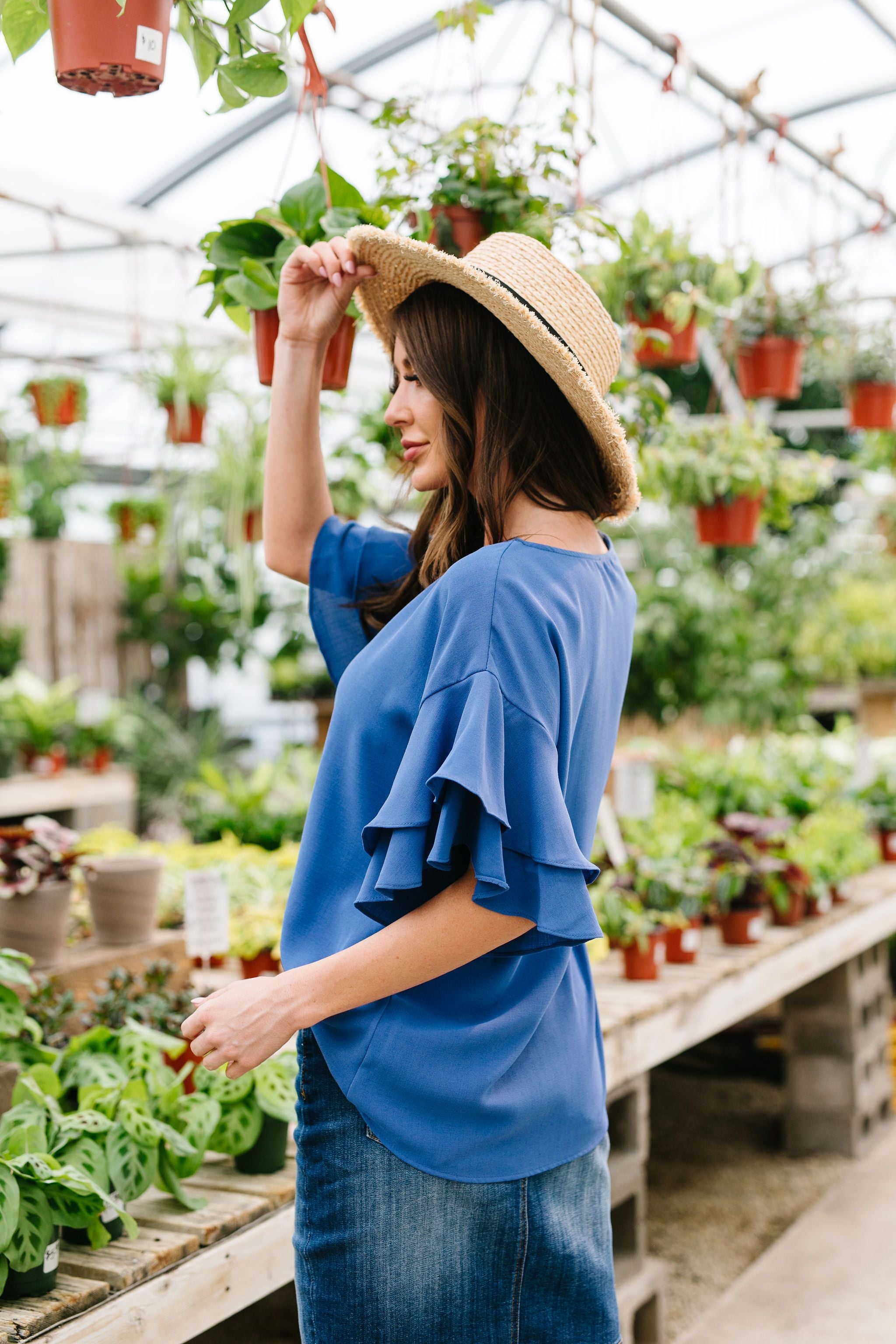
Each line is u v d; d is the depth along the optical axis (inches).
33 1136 61.4
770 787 173.0
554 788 41.1
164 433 207.6
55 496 297.6
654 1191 131.8
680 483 143.3
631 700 279.1
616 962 118.6
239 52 56.1
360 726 45.1
